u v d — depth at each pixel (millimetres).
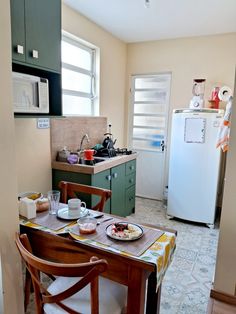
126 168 3396
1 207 1355
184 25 3344
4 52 1280
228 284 1860
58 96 2139
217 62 3719
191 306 1930
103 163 2830
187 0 2617
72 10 2908
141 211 3914
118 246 1350
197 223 3527
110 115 4012
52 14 1959
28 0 1736
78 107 3414
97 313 1188
